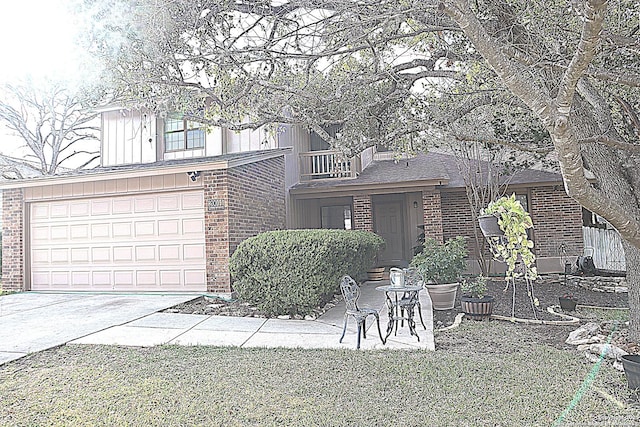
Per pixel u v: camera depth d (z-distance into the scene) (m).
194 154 14.85
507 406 4.00
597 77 4.17
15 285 11.87
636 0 4.20
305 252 8.02
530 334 6.79
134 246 11.11
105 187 11.34
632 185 5.34
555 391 4.34
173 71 4.95
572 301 8.41
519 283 12.20
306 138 16.59
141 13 4.27
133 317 8.15
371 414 3.88
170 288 10.78
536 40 4.53
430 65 6.03
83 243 11.55
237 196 10.81
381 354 5.78
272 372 5.09
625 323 6.96
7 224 12.05
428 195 13.98
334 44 4.85
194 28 4.62
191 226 10.67
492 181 13.41
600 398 4.14
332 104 5.99
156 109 5.28
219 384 4.71
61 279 11.70
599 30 2.48
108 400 4.34
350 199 16.62
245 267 8.45
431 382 4.67
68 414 4.04
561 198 14.05
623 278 12.22
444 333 6.93
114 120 15.58
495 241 7.29
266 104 5.79
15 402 4.35
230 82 5.19
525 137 8.96
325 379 4.82
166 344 6.39
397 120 6.52
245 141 14.58
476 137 5.46
